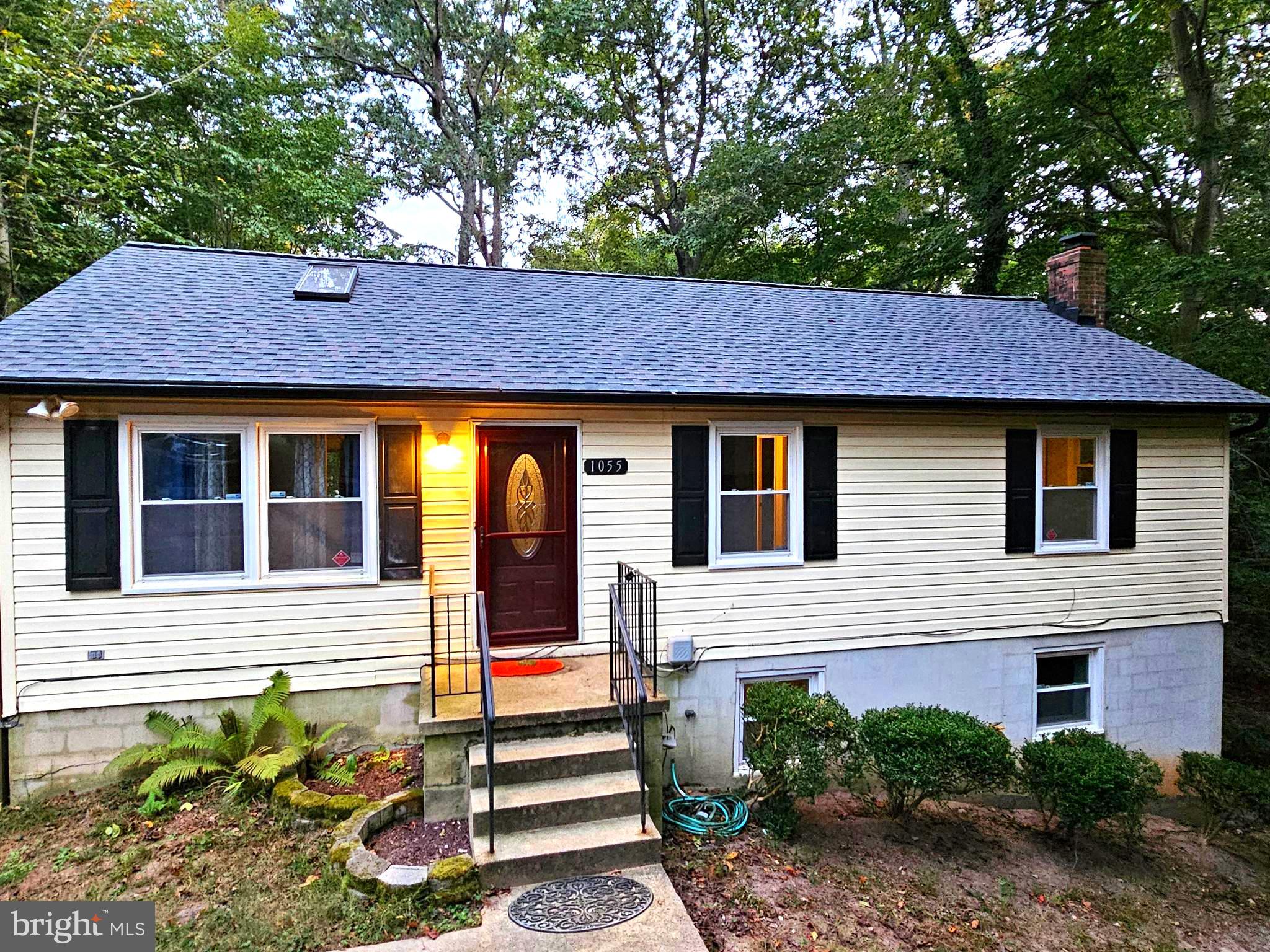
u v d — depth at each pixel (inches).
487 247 858.8
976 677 272.4
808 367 263.9
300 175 567.2
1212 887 205.2
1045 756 217.8
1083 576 283.7
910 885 182.1
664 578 242.8
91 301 229.8
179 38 511.5
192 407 200.1
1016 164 522.0
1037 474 279.0
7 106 372.8
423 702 191.9
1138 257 535.2
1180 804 279.3
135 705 198.1
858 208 647.8
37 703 191.0
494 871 147.8
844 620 258.5
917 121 634.8
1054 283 392.8
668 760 237.9
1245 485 419.5
